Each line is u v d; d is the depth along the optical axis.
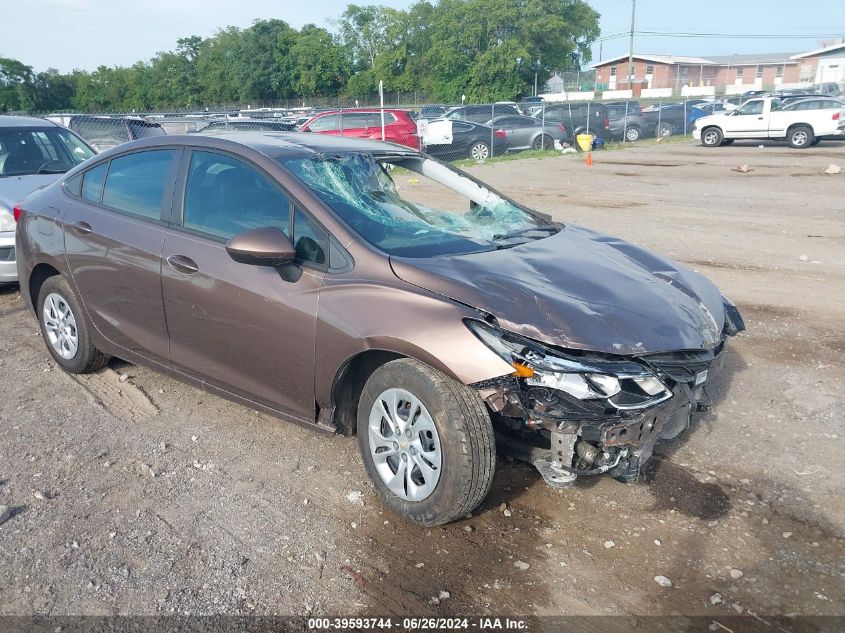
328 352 3.46
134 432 4.30
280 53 69.69
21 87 77.38
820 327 6.18
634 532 3.38
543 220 4.66
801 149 23.75
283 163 3.91
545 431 3.23
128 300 4.41
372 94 64.88
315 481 3.79
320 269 3.57
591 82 62.91
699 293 3.90
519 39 57.06
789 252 8.95
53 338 5.13
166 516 3.47
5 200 6.64
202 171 4.16
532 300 3.23
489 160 22.50
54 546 3.23
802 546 3.28
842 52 69.44
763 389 4.95
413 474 3.36
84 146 8.24
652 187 15.29
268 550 3.23
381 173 4.34
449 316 3.15
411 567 3.13
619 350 3.09
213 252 3.93
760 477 3.85
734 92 67.94
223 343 3.94
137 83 78.50
